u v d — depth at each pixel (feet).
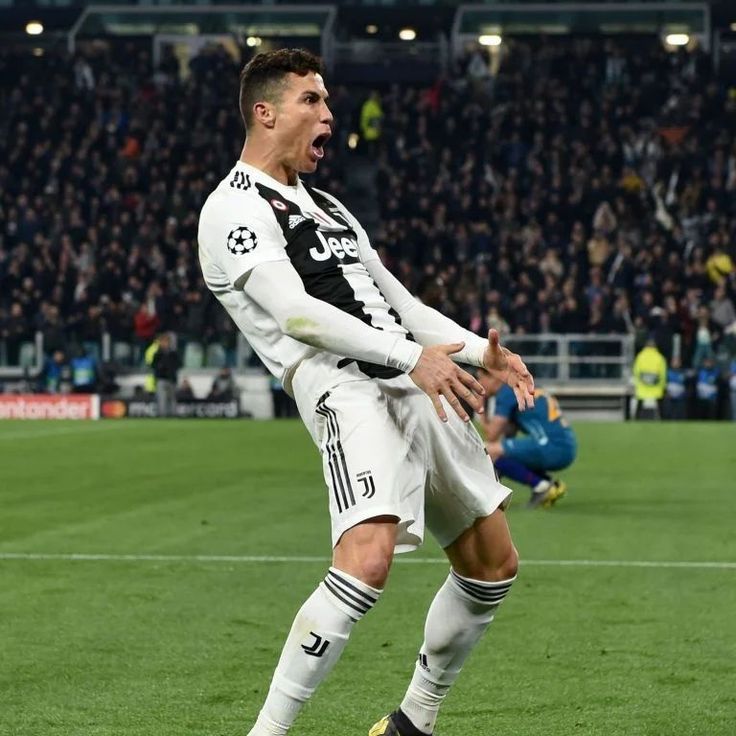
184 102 357.20
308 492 132.46
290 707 41.16
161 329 290.56
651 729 49.21
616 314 282.36
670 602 74.13
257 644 63.31
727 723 50.01
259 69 44.70
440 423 43.42
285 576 82.94
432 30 418.51
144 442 203.72
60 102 357.20
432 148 340.18
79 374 286.05
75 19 418.51
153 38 404.16
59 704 52.60
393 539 41.57
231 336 288.10
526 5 396.78
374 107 351.87
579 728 49.32
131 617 69.92
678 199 317.01
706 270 289.94
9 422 262.88
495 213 318.65
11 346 291.38
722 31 416.87
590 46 378.32
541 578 82.17
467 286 287.48
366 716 51.06
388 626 67.41
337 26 419.54
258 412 285.43
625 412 281.74
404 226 311.06
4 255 313.94
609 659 60.23
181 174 330.13
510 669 58.39
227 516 113.29
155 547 95.30
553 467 119.24
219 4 422.82
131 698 53.47
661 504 123.24
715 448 193.06
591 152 333.83
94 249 312.29
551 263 293.02
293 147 44.75
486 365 45.52
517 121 341.82
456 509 43.96
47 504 122.31
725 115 344.69
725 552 93.15
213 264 44.37
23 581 81.05
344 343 41.78
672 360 273.75
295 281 42.63
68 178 334.44
